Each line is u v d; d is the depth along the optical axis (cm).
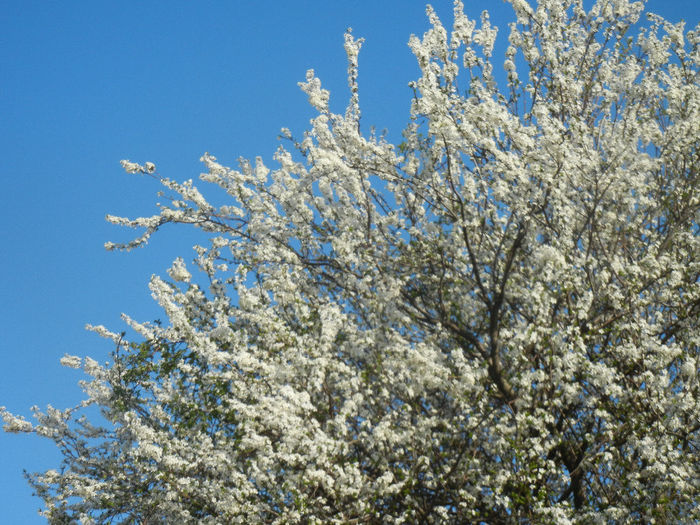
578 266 994
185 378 1088
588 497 929
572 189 1064
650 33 1159
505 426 902
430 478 931
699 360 955
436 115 939
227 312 1089
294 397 862
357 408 938
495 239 1073
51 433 1142
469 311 1073
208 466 961
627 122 1073
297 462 873
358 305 1079
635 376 978
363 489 884
